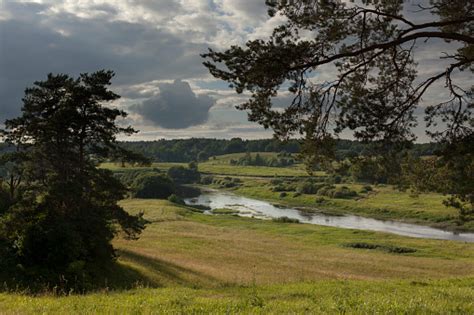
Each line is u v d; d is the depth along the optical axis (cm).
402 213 10100
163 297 1400
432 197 11894
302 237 6956
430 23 1210
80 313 973
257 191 15650
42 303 1161
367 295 1478
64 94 3397
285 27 1304
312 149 1377
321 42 1291
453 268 4488
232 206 12400
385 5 1364
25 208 2969
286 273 3712
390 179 1516
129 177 15638
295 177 18250
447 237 7494
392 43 1218
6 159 3244
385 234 7194
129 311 1007
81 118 3328
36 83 3347
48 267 2781
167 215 8988
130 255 4047
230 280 3278
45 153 3278
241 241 6156
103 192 3469
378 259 4984
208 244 5550
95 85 3388
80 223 3064
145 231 6412
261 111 1339
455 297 1429
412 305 1083
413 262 4809
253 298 1222
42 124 3203
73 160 3288
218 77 1277
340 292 1644
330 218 10119
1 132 3328
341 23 1288
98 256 3234
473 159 1360
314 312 999
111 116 3475
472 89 1401
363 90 1423
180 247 5078
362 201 12025
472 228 8244
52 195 2997
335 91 1372
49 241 2791
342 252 5566
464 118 1362
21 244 2766
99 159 3684
